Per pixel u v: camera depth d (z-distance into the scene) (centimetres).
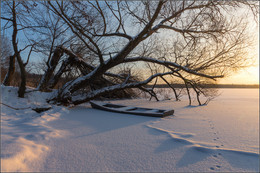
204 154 265
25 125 401
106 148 281
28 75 1140
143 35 790
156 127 445
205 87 1315
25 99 689
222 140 349
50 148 268
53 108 680
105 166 218
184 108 935
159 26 844
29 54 694
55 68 964
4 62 1295
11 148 230
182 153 267
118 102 1226
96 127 428
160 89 1727
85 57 1102
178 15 883
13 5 601
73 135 350
